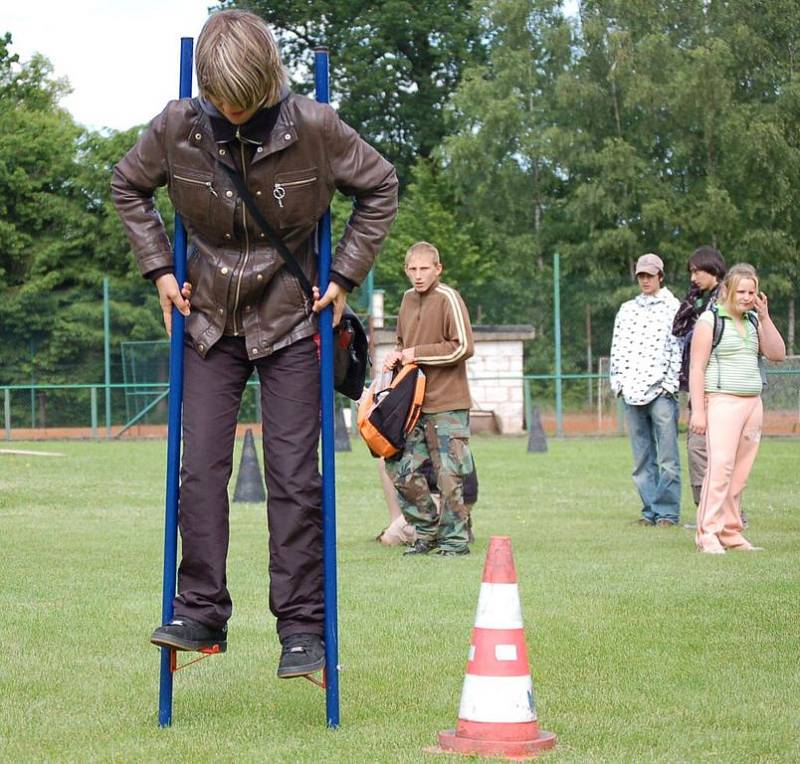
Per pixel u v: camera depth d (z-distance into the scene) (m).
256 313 5.27
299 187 5.14
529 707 4.91
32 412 36.31
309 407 5.34
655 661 6.48
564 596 8.43
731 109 48.03
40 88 56.56
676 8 51.00
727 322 10.99
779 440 31.09
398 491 11.02
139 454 26.86
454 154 51.97
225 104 4.95
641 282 13.52
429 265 10.98
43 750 4.95
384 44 58.88
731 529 11.20
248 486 15.90
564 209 50.72
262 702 5.74
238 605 8.26
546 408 34.47
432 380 10.94
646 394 13.23
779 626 7.37
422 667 6.41
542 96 52.31
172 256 5.33
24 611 8.02
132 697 5.85
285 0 58.66
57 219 47.62
